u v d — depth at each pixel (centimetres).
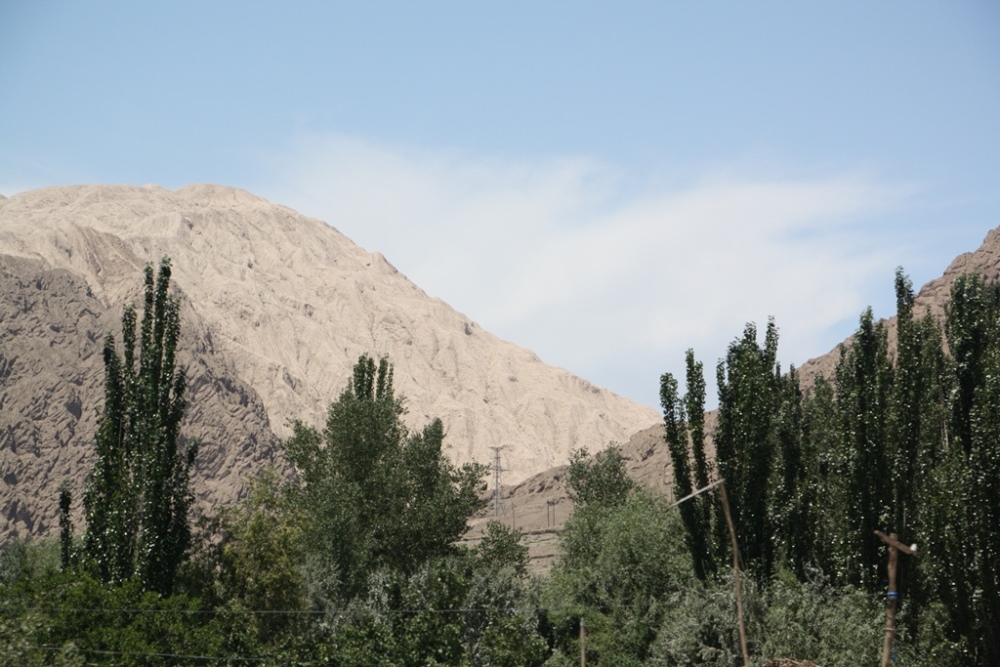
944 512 7294
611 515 11131
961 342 7694
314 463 11488
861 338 8269
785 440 8481
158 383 8800
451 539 11100
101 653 6638
